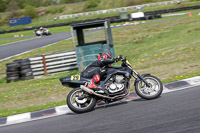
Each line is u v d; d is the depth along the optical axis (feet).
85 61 60.64
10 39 174.50
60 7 409.08
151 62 57.62
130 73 31.55
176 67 48.47
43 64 63.98
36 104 38.88
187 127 21.31
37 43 129.49
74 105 32.89
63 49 98.32
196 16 128.77
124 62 31.81
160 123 23.03
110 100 30.91
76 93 31.09
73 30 61.82
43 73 64.03
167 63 53.83
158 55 62.54
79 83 31.09
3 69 77.77
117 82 31.09
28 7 393.91
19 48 118.21
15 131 27.02
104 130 23.41
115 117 26.76
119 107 30.37
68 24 231.71
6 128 28.73
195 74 40.75
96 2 391.45
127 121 24.88
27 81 60.34
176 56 57.77
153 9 268.41
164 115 24.98
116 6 369.71
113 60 30.83
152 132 21.29
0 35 218.18
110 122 25.41
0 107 39.55
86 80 31.07
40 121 29.48
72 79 31.40
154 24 126.31
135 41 91.66
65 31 181.47
